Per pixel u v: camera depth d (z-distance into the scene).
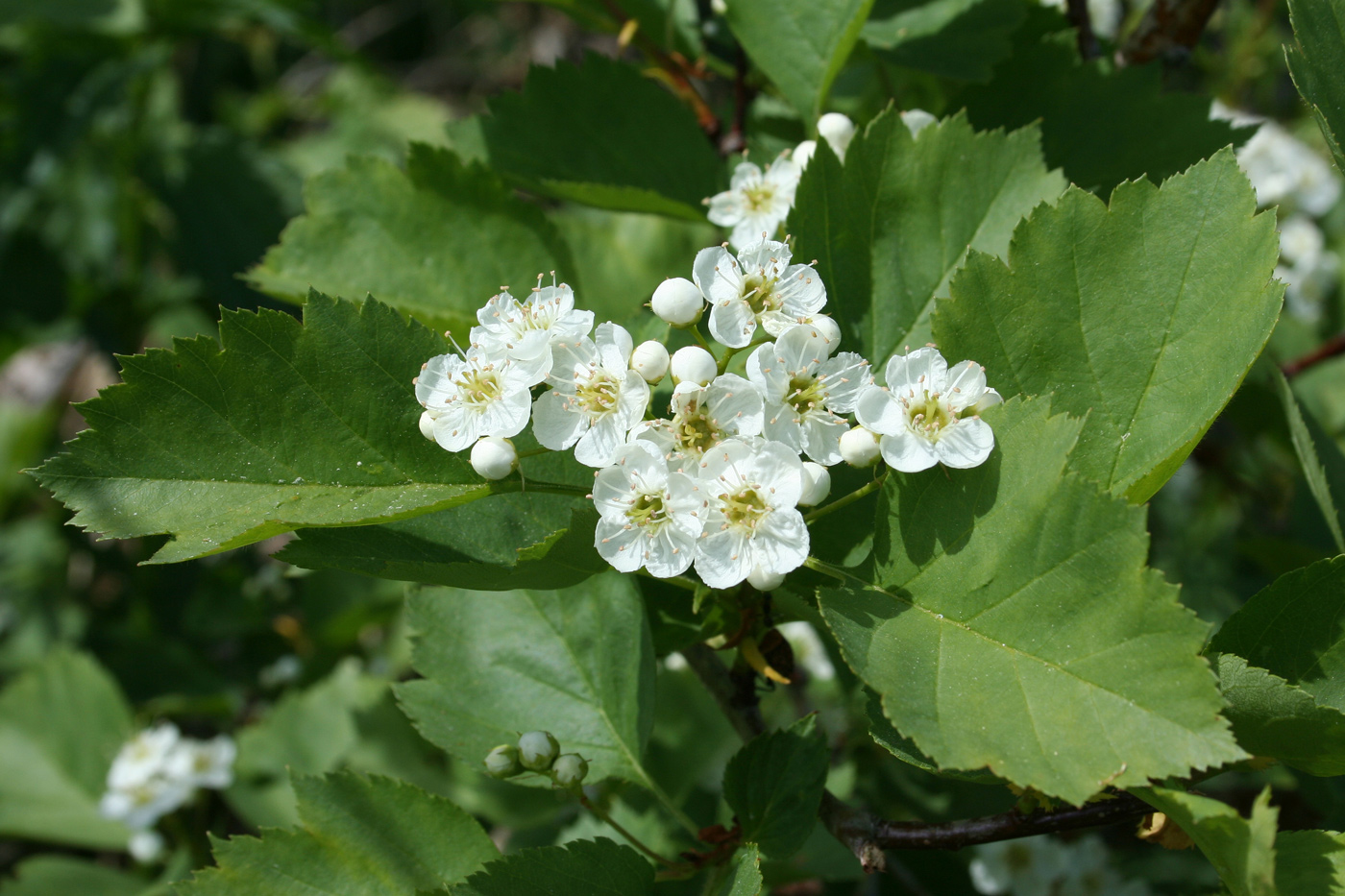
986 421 0.24
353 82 0.80
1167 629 0.23
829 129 0.29
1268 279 0.24
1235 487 0.47
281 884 0.27
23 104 0.52
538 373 0.25
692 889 0.27
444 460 0.25
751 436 0.25
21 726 0.48
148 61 0.53
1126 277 0.25
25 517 0.64
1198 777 0.24
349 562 0.24
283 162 0.58
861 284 0.27
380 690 0.44
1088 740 0.23
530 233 0.32
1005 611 0.23
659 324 0.27
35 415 0.65
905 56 0.32
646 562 0.24
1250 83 0.59
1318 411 0.45
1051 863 0.36
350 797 0.28
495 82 0.91
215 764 0.45
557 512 0.26
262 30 0.85
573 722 0.29
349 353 0.25
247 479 0.25
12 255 0.57
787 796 0.27
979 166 0.27
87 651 0.54
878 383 0.27
